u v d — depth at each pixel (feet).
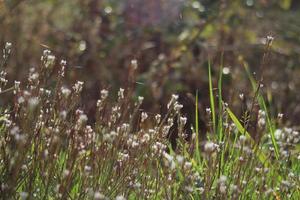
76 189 12.31
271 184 13.42
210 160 12.10
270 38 13.89
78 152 11.98
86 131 12.65
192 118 20.83
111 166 12.06
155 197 12.44
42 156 11.27
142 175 12.56
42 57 12.80
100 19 29.25
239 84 23.75
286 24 29.86
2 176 11.50
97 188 11.64
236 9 29.27
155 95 23.66
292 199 13.61
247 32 28.55
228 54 26.78
